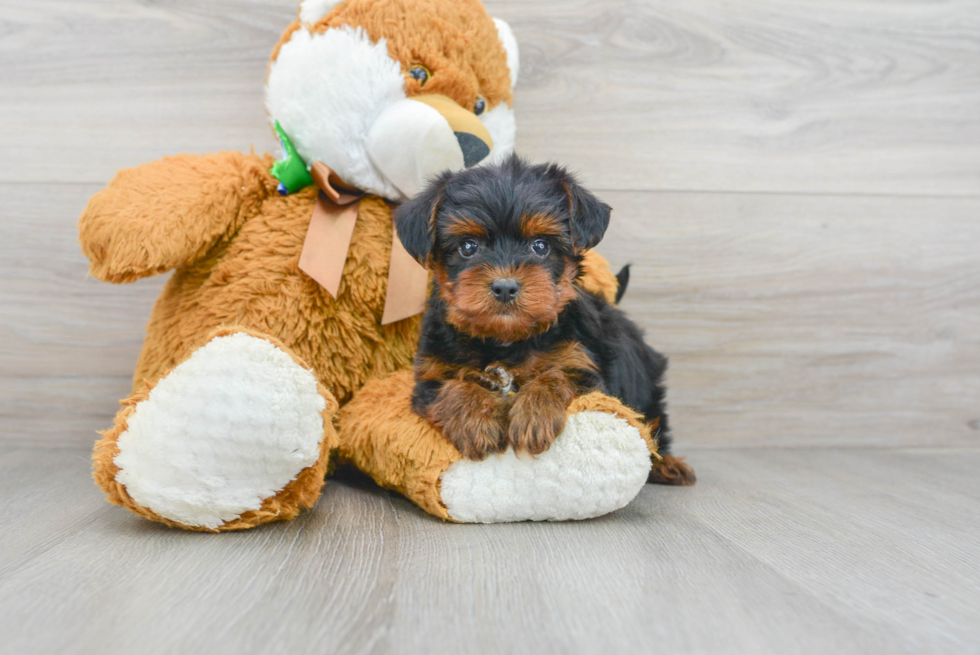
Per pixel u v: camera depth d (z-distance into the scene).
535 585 0.35
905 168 0.69
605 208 0.48
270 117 0.56
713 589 0.36
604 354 0.49
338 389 0.53
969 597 0.36
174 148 0.64
